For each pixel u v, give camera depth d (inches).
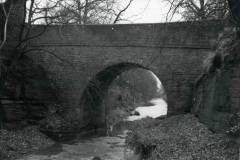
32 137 600.1
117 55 672.4
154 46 638.5
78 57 701.3
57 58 713.6
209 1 424.2
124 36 665.6
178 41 621.0
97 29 686.5
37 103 681.6
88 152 590.6
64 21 645.9
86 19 797.9
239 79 382.6
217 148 367.9
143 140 478.9
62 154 554.3
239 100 379.9
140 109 1593.3
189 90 615.2
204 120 483.2
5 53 638.5
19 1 681.0
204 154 358.3
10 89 613.0
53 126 655.1
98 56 687.7
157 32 636.1
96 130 823.7
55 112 701.3
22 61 686.5
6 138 537.3
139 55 653.9
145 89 2071.9
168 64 630.5
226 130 388.2
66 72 711.1
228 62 421.1
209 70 501.7
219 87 433.4
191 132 459.5
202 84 534.9
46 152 553.9
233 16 389.1
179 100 622.8
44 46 717.9
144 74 1943.9
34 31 719.1
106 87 863.1
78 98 705.6
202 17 450.6
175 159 367.9
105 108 898.1
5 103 587.2
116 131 857.5
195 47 607.8
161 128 552.4
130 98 1528.1
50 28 713.0
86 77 697.0
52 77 719.7
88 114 785.6
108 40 677.9
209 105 466.3
